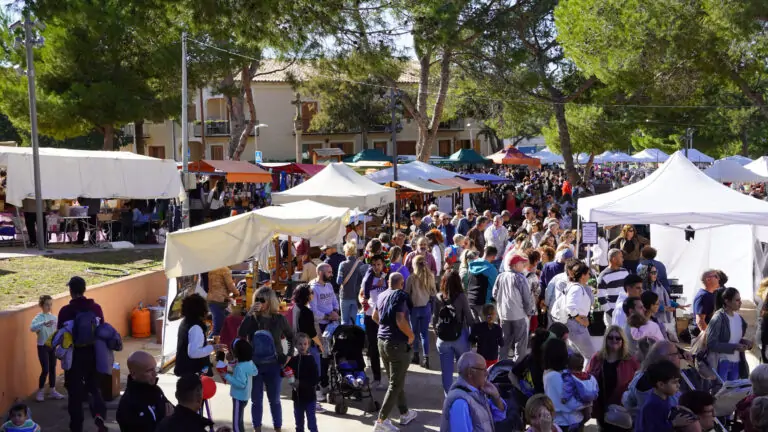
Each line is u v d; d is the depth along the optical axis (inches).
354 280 412.2
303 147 2183.8
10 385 335.0
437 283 508.7
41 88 983.0
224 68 1069.8
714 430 225.3
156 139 2080.5
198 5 446.9
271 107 2143.2
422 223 677.9
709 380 288.8
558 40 1079.0
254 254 407.8
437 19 847.1
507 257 422.9
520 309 365.1
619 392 244.2
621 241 434.3
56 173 648.4
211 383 267.1
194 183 716.7
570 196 1143.0
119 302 464.1
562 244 440.5
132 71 1015.6
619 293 359.6
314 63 872.3
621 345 246.1
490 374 252.2
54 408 336.5
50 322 345.1
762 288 335.0
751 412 203.0
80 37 946.7
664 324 364.8
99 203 709.9
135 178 700.0
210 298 418.0
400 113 2102.6
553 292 377.4
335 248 461.7
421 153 1189.1
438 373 395.9
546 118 1640.0
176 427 195.2
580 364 235.8
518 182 1793.8
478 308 388.8
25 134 1681.8
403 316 300.8
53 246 654.5
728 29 838.5
